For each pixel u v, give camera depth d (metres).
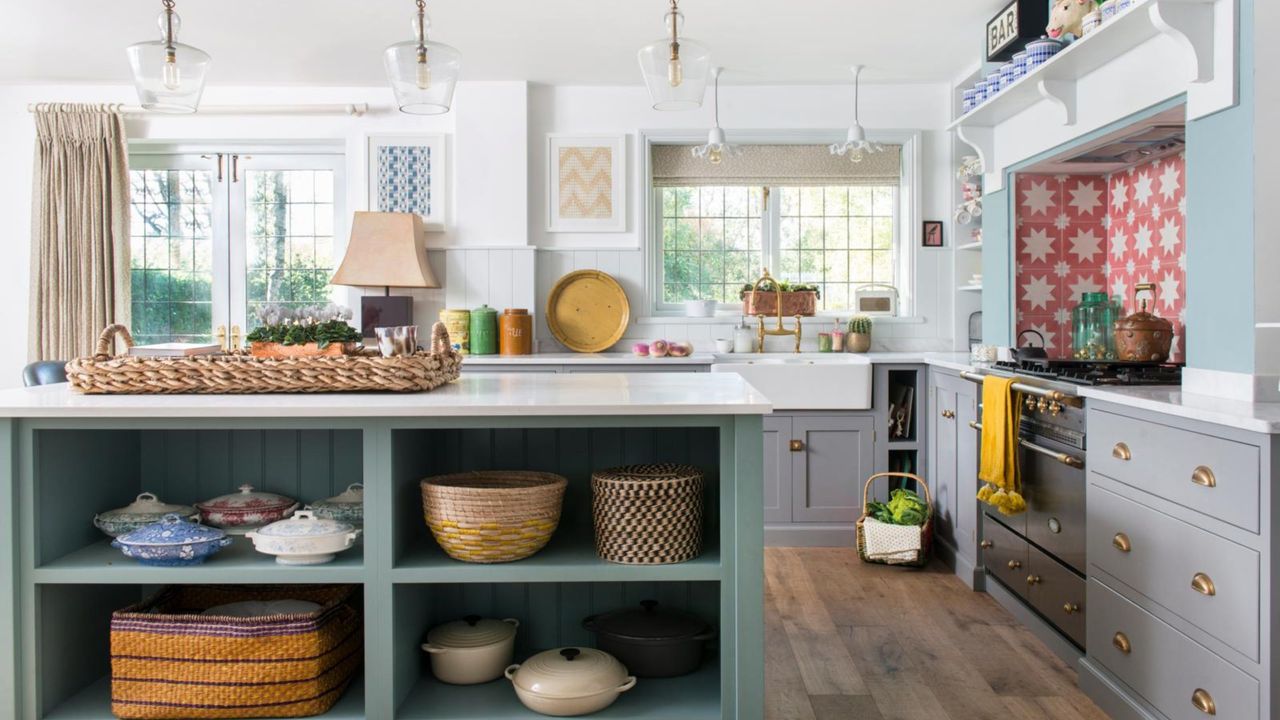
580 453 2.52
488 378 2.82
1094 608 2.63
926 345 5.09
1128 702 2.40
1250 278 2.26
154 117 5.16
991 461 3.23
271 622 2.08
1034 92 3.46
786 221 5.30
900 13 3.92
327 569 2.07
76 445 2.22
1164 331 3.06
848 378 4.49
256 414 1.99
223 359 2.32
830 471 4.53
